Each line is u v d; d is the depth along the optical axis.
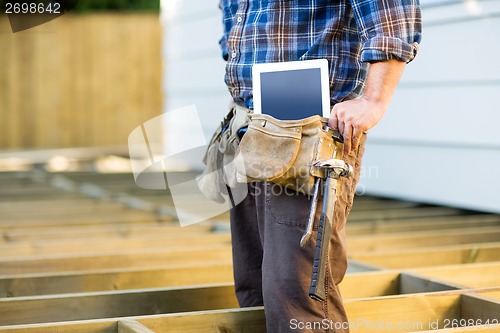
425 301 2.94
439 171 5.40
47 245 4.13
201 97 7.67
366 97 2.39
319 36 2.48
